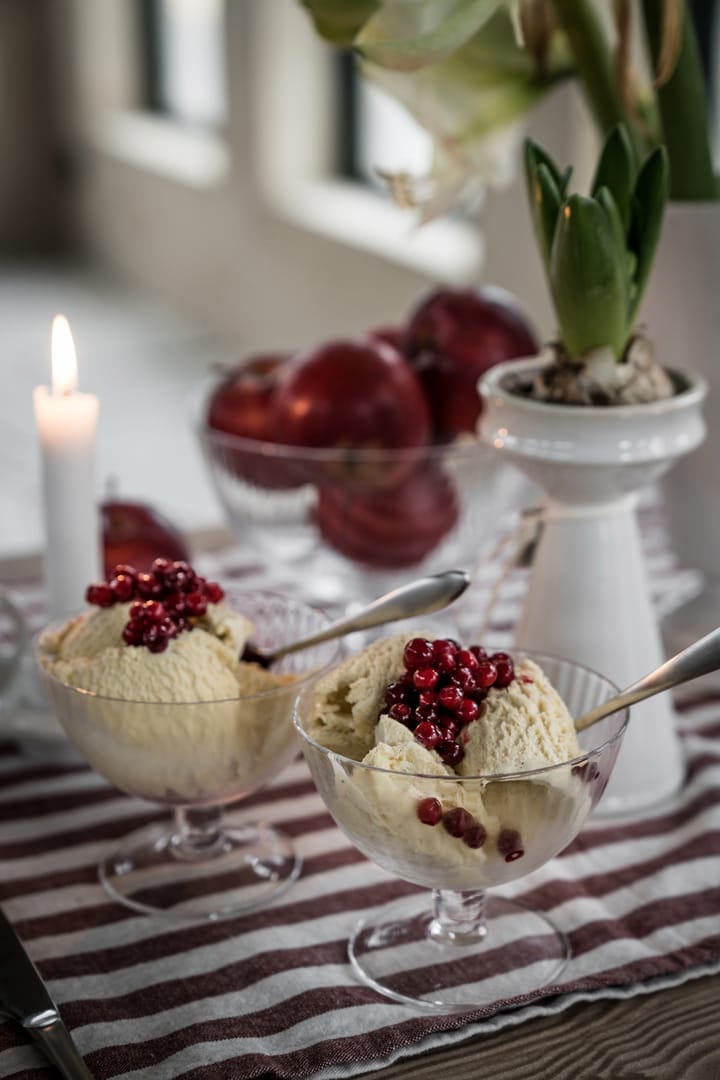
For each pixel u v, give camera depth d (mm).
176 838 826
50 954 757
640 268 812
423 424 970
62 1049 698
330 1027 713
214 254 3480
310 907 784
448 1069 700
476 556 1074
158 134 3904
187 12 3752
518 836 696
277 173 3156
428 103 942
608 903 786
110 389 2992
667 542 972
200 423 1022
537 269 2186
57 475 862
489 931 763
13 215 4434
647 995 735
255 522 985
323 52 3072
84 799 861
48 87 4305
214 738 748
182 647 765
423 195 973
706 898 783
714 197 915
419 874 708
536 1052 708
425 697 712
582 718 739
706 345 904
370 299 2830
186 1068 695
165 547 960
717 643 722
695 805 843
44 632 800
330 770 702
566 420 807
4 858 818
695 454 926
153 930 771
